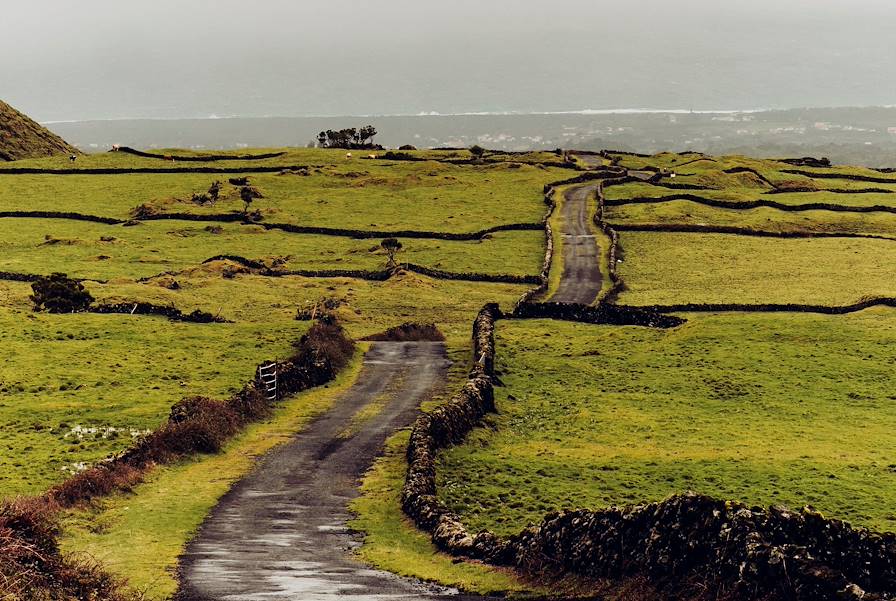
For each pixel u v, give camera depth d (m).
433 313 179.25
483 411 96.69
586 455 84.19
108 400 99.38
